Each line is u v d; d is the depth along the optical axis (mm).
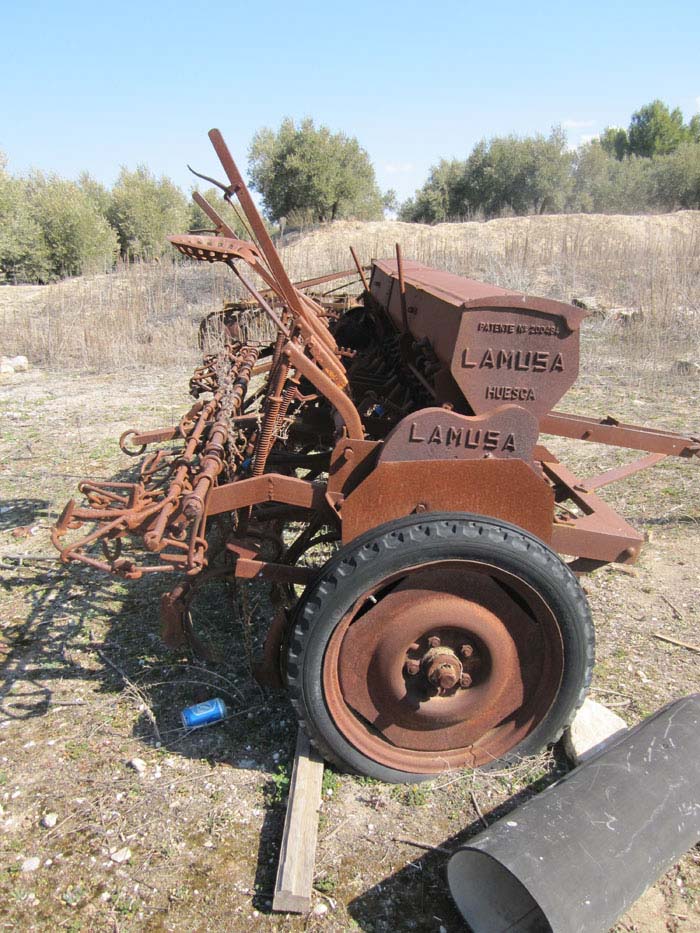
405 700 2520
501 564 2334
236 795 2586
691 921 2129
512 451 2525
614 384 7855
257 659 3287
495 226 20031
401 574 2381
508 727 2672
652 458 3857
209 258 2676
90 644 3494
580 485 3408
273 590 3457
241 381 3738
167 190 26422
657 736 2404
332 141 25906
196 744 2830
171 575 4125
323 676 2426
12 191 21234
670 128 53312
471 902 2145
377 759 2576
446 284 3525
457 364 2496
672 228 19750
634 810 2146
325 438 4414
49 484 5395
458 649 2521
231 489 2633
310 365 2586
